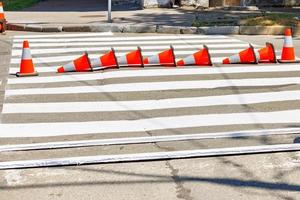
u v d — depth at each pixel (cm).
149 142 668
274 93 931
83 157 606
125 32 1831
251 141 667
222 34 1780
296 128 715
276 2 2523
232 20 1900
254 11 2261
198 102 876
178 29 1794
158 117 790
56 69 1161
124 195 516
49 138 696
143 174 566
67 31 1883
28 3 3164
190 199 505
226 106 850
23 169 585
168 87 980
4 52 1412
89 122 768
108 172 573
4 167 584
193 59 1171
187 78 1051
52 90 966
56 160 597
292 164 590
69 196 515
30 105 865
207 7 2414
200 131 718
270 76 1064
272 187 531
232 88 970
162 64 1170
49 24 1947
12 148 647
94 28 1864
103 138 692
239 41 1594
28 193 523
